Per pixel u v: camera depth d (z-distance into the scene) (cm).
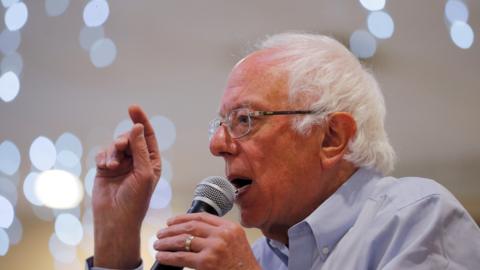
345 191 207
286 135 205
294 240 203
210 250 171
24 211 493
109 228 225
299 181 204
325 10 439
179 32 477
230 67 494
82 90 506
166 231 179
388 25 408
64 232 474
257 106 206
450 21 404
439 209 187
